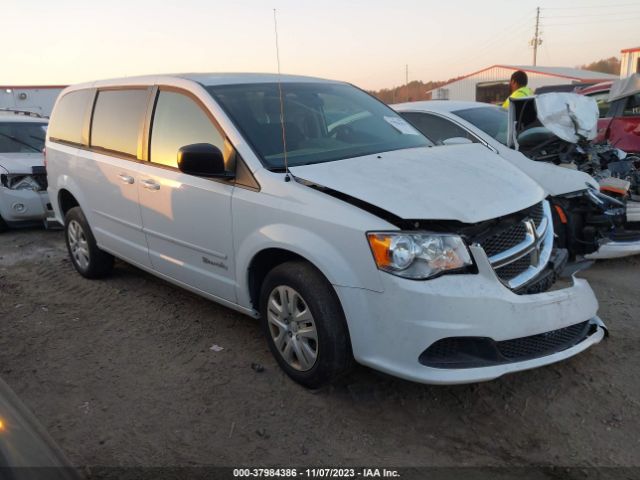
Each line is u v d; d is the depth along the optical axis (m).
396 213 2.85
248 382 3.49
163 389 3.46
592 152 6.55
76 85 5.56
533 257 3.22
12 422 1.67
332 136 3.98
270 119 3.82
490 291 2.85
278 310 3.41
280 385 3.44
